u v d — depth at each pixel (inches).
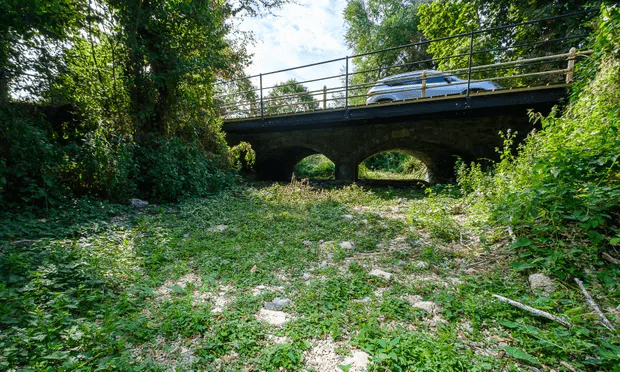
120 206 265.6
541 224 152.3
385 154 1015.6
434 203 271.9
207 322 101.3
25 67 234.7
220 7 494.6
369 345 88.2
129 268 141.9
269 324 102.2
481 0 538.9
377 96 455.8
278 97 484.7
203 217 248.8
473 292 122.3
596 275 118.0
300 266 154.5
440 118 423.5
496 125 392.5
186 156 354.3
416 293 124.6
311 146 532.4
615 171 145.9
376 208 295.4
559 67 452.4
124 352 83.3
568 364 81.9
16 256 127.5
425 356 81.9
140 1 316.5
